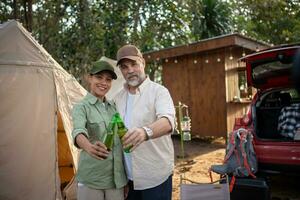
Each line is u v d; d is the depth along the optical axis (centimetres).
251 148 484
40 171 487
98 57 1057
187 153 891
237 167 475
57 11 1045
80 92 575
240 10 1752
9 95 477
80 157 274
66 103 535
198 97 1108
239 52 1088
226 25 1666
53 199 490
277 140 480
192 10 1223
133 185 273
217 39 1014
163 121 224
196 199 371
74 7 1028
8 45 495
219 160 795
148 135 206
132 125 263
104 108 272
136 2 1068
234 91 1073
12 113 477
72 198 519
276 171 478
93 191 266
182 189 375
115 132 218
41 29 1066
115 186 270
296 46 472
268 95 583
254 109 535
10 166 471
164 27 1176
